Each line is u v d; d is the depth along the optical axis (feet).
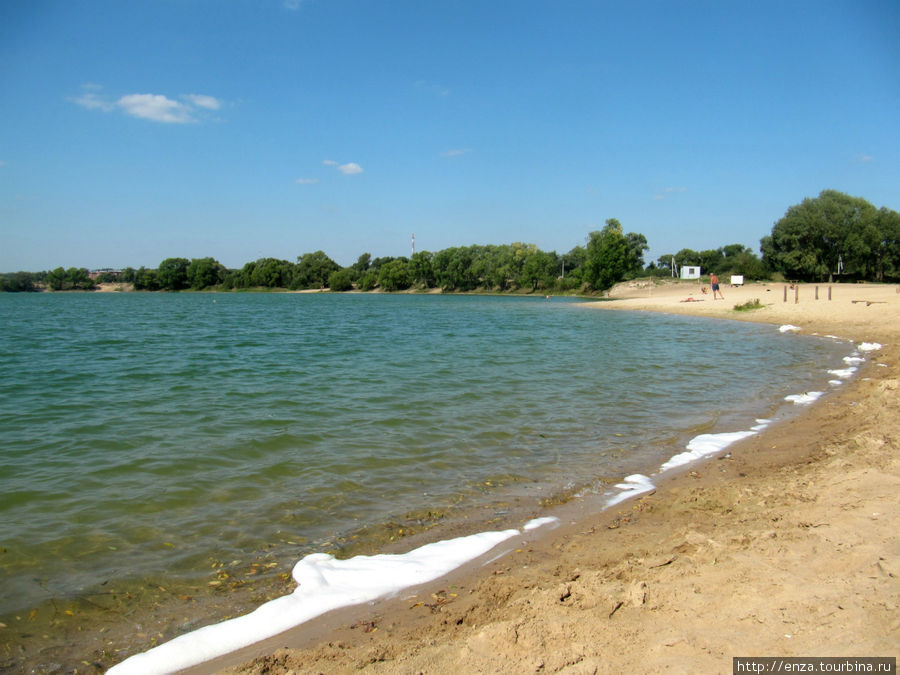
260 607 15.08
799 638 11.32
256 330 115.03
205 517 21.45
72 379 52.85
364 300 337.31
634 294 300.81
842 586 13.10
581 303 244.63
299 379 52.01
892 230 244.01
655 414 37.58
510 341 87.76
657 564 15.74
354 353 72.95
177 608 15.40
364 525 20.72
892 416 30.71
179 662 12.91
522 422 35.60
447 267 456.86
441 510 22.08
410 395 44.09
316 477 25.80
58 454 29.48
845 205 254.88
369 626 14.14
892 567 13.67
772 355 65.92
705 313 144.97
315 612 14.88
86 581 16.79
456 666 11.49
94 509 22.20
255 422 35.86
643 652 11.40
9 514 21.68
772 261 276.82
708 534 17.76
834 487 20.40
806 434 31.12
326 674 11.75
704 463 27.22
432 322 138.21
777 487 21.81
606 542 18.60
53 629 14.44
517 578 16.14
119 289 581.53
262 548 18.93
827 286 214.69
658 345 79.30
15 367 60.90
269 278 537.65
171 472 26.55
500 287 434.30
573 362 62.39
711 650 11.22
